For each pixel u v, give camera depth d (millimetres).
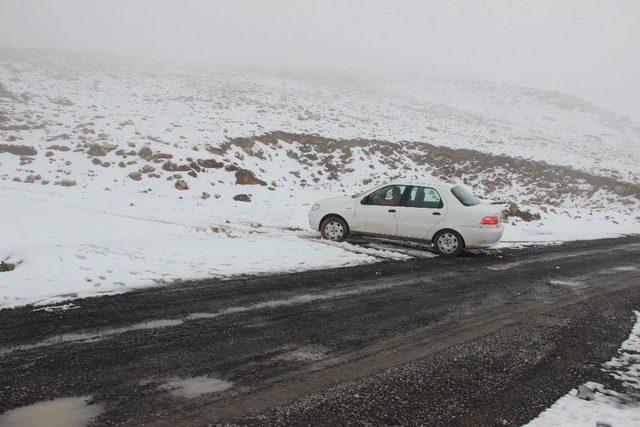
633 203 22281
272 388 3867
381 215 10281
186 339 4852
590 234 15133
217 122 24641
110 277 7012
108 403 3506
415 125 33781
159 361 4293
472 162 26391
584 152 33312
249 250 9250
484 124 39312
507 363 4594
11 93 26625
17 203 11992
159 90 34469
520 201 22297
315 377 4113
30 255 7945
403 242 10914
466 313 6164
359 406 3625
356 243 10539
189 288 6711
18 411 3336
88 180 15320
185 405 3525
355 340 5043
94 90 31969
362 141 25750
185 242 9656
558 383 4211
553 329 5664
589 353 4945
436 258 9633
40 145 18016
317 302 6348
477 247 9906
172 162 16797
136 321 5320
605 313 6418
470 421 3484
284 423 3330
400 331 5387
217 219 12672
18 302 5805
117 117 24047
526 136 36438
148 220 11656
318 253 9367
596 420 3553
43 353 4371
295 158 22797
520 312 6312
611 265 10055
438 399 3807
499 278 8242
